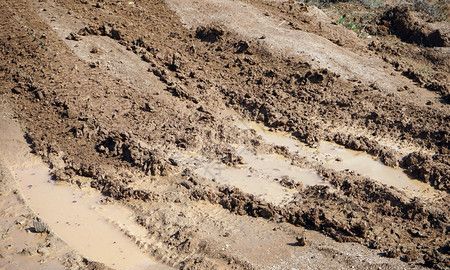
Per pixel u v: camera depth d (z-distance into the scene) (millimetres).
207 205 14406
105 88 18188
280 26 21828
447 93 18641
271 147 16594
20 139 16531
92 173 15289
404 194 14711
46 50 19375
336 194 14594
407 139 17062
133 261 12812
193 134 16688
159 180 15078
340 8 25391
